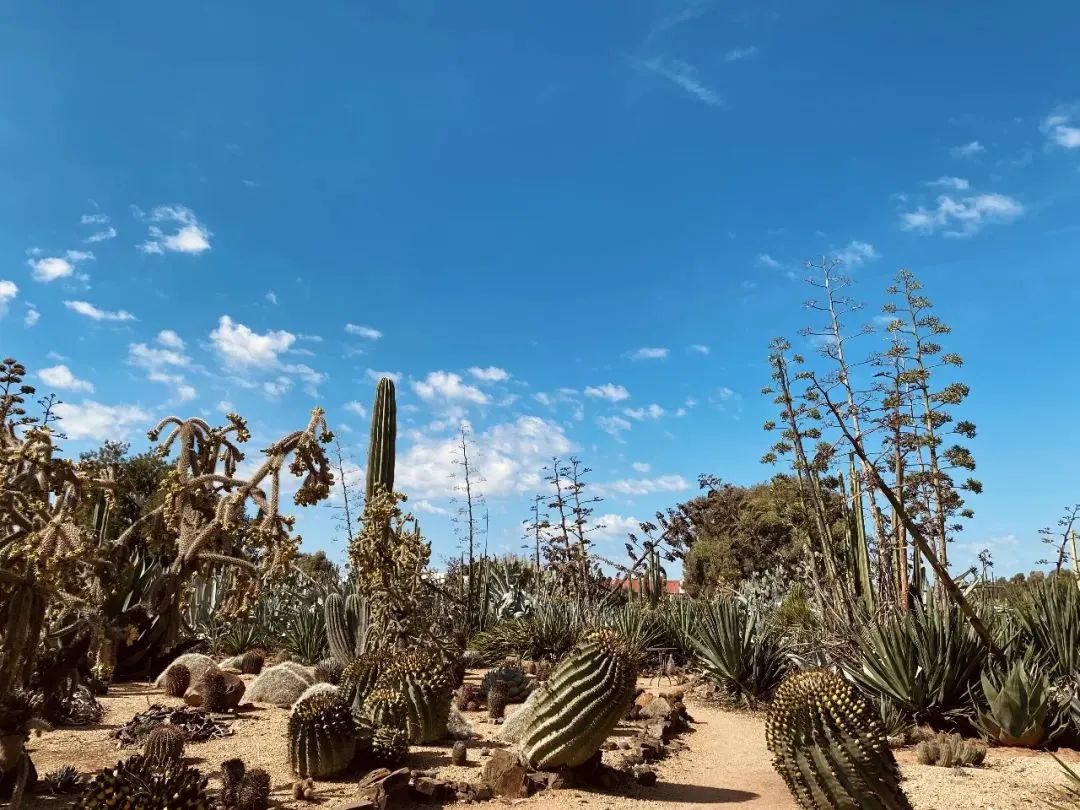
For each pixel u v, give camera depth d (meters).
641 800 5.63
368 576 9.50
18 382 4.82
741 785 6.18
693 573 26.16
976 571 10.20
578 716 5.72
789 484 12.64
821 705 4.72
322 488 6.16
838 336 10.13
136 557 9.06
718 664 10.17
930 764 6.85
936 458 9.82
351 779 5.78
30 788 5.10
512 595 16.52
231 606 5.92
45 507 3.98
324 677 9.49
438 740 7.09
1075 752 7.28
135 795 3.79
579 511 15.06
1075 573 9.38
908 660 8.14
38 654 4.95
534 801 5.46
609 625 13.02
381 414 11.26
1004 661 8.34
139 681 9.47
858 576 10.38
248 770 5.93
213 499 6.21
